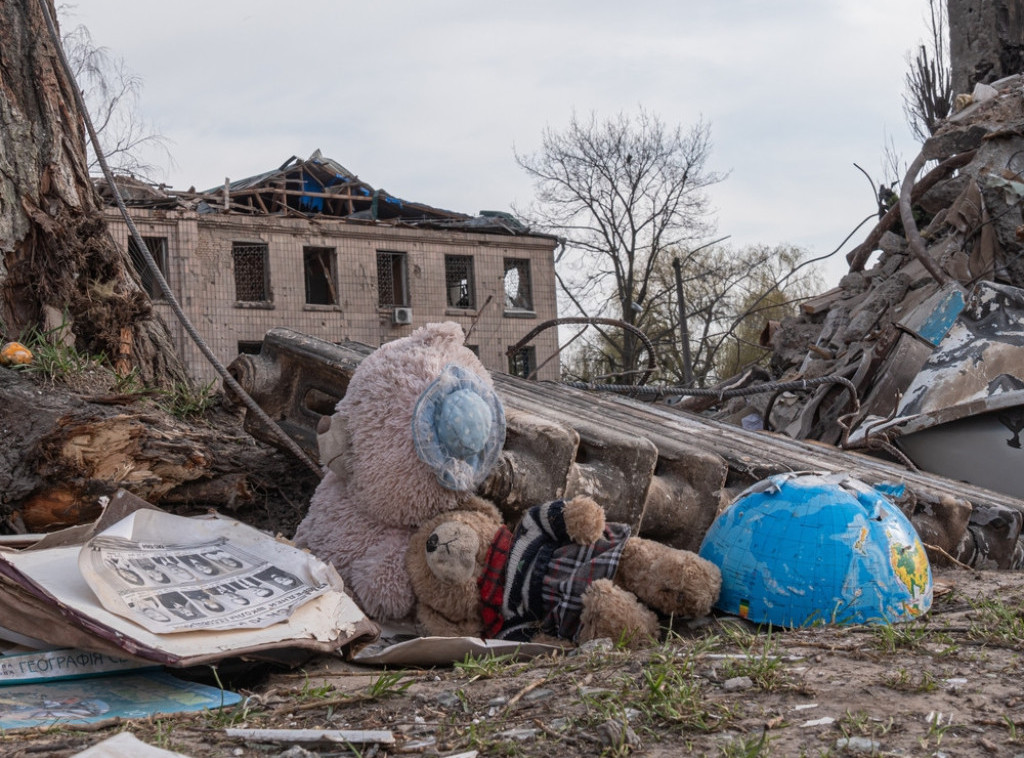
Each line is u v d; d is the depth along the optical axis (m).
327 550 4.09
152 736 2.59
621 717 2.61
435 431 3.85
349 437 4.03
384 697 2.97
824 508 3.82
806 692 2.80
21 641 3.22
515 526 4.17
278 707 2.91
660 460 5.03
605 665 3.13
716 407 12.00
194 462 5.14
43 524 4.77
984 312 7.96
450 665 3.52
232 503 5.39
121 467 4.91
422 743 2.53
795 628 3.66
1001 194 10.20
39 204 5.94
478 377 4.02
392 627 3.92
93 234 6.12
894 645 3.25
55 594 3.08
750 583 3.77
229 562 3.65
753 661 3.03
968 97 11.90
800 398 10.26
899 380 8.27
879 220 13.27
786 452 6.24
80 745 2.49
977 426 7.27
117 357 6.06
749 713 2.65
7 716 2.76
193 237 29.48
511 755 2.43
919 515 5.30
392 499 3.91
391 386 3.97
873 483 5.28
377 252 33.97
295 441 5.25
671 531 4.88
